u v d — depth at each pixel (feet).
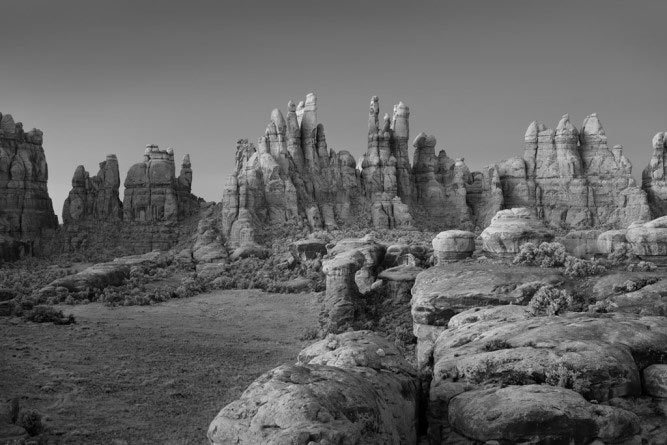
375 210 368.89
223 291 274.36
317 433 61.87
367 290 220.84
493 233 185.26
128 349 168.35
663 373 81.41
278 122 367.86
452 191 399.85
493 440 72.59
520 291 143.95
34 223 375.45
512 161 398.01
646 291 132.57
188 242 350.02
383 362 90.84
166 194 383.04
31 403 122.42
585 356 82.07
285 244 318.24
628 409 79.71
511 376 82.94
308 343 185.78
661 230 173.88
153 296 252.01
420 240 316.81
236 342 184.65
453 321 123.75
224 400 129.59
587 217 379.76
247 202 341.00
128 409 122.11
